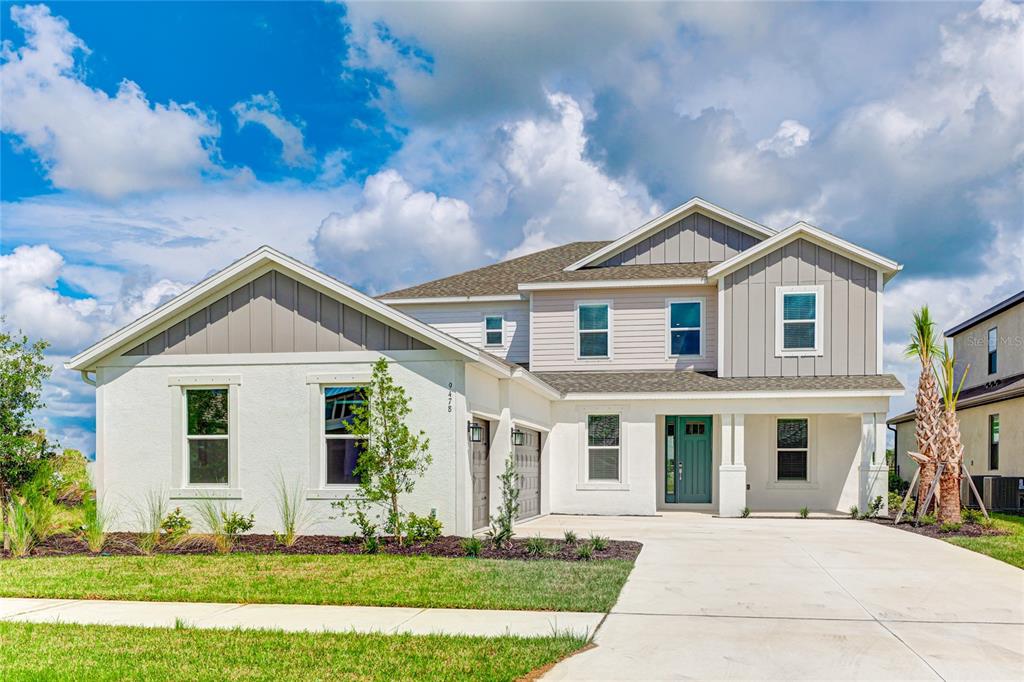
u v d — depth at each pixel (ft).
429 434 48.21
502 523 46.42
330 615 29.73
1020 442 77.20
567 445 69.21
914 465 107.96
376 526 46.42
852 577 36.99
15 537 43.19
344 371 49.49
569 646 25.14
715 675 22.72
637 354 74.18
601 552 43.27
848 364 67.67
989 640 26.55
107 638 26.37
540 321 76.28
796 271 68.90
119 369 51.85
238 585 34.42
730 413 66.69
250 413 50.34
